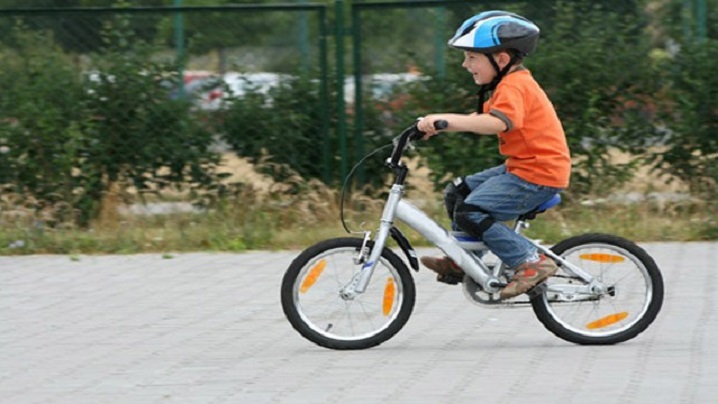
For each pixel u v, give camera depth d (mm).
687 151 27297
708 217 26531
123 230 26656
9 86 27797
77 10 27750
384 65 27750
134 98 27828
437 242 16516
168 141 27875
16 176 27734
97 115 27828
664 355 16219
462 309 19484
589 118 27438
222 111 27922
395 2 27594
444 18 27547
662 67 27297
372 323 16922
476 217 16250
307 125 27891
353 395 14469
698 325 18016
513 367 15719
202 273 23000
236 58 27891
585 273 16766
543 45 27516
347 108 27891
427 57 27656
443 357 16344
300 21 27781
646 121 27391
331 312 16844
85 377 15594
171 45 27953
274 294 21000
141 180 27984
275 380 15250
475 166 27484
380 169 27953
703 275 21781
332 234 25984
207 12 27828
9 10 27703
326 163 27969
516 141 16156
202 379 15375
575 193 27547
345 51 27781
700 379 14898
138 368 16016
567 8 27438
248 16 27797
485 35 16109
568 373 15328
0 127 27703
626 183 27547
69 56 27844
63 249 25469
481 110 16531
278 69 27906
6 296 21188
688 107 27188
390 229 16750
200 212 27828
